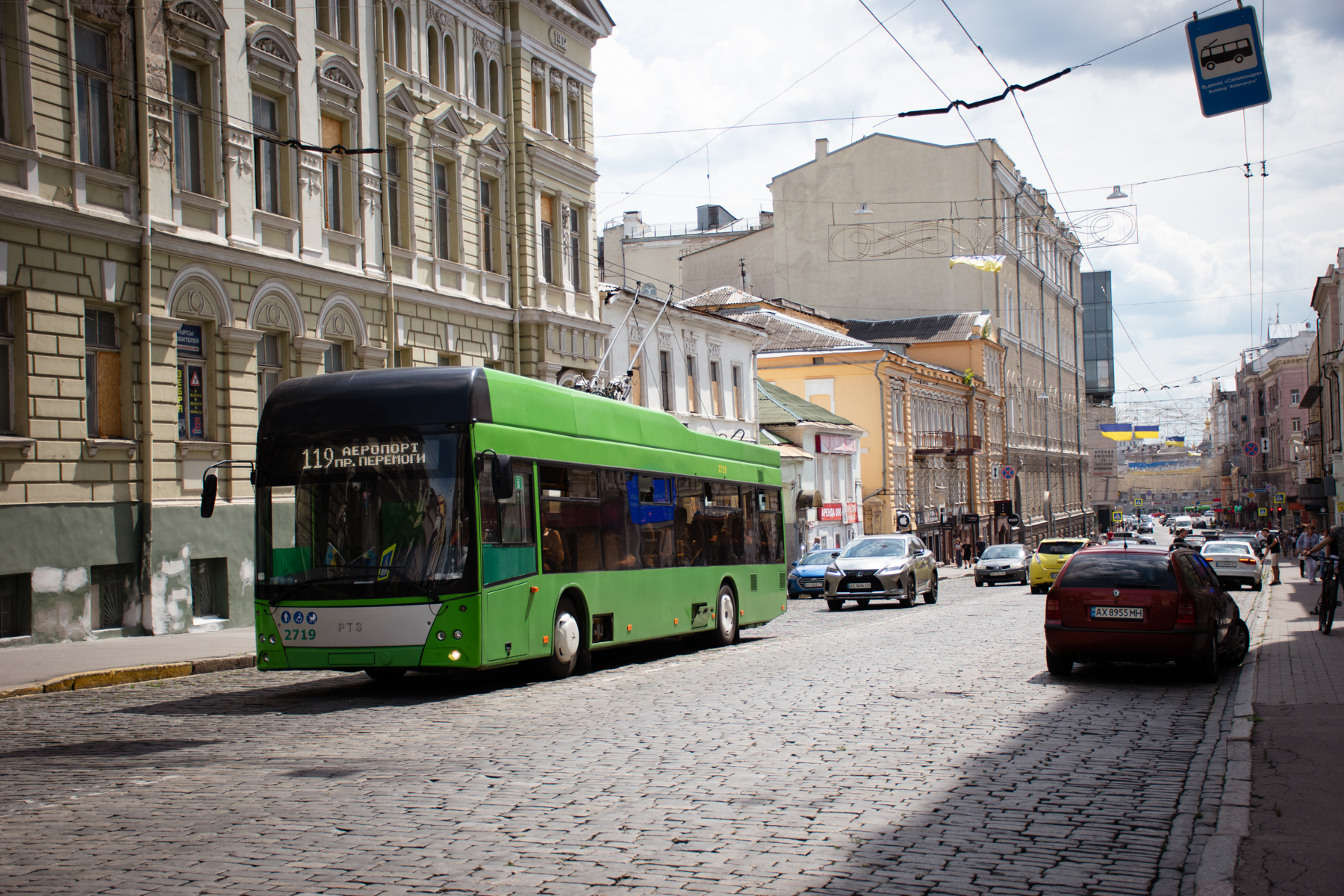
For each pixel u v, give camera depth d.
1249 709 11.59
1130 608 13.91
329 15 26.66
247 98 24.05
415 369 14.13
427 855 6.53
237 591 23.30
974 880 6.04
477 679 15.92
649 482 18.39
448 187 30.89
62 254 19.95
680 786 8.26
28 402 19.25
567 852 6.56
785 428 53.41
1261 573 41.88
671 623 18.70
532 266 33.53
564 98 35.69
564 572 15.55
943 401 71.38
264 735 11.14
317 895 5.84
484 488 13.82
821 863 6.32
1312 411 69.88
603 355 36.00
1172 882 5.98
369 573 13.55
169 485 21.89
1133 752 9.48
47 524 19.45
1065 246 99.88
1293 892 5.76
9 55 19.23
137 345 21.38
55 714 13.00
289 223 24.95
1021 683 13.95
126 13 21.31
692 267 78.50
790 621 27.72
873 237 75.06
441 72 30.45
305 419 14.09
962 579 54.22
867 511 61.53
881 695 12.87
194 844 6.85
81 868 6.37
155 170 21.70
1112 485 124.81
